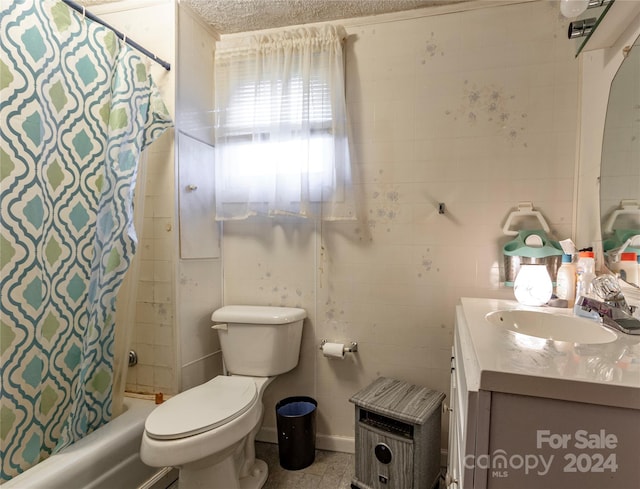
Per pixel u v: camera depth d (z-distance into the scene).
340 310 1.80
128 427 1.34
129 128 1.34
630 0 0.97
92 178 1.25
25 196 1.04
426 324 1.69
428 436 1.41
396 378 1.73
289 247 1.86
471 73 1.61
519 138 1.56
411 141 1.69
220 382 1.51
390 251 1.73
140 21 1.63
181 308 1.64
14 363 1.04
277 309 1.78
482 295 1.62
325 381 1.83
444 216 1.66
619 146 1.11
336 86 1.68
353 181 1.76
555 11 1.51
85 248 1.24
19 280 1.04
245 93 1.80
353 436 1.79
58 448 1.17
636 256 1.00
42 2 1.09
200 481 1.26
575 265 1.29
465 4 1.60
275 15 1.72
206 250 1.82
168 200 1.61
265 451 1.83
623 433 0.56
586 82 1.43
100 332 1.29
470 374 0.69
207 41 1.81
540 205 1.55
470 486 0.63
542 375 0.59
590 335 0.96
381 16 1.70
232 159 1.81
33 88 1.06
